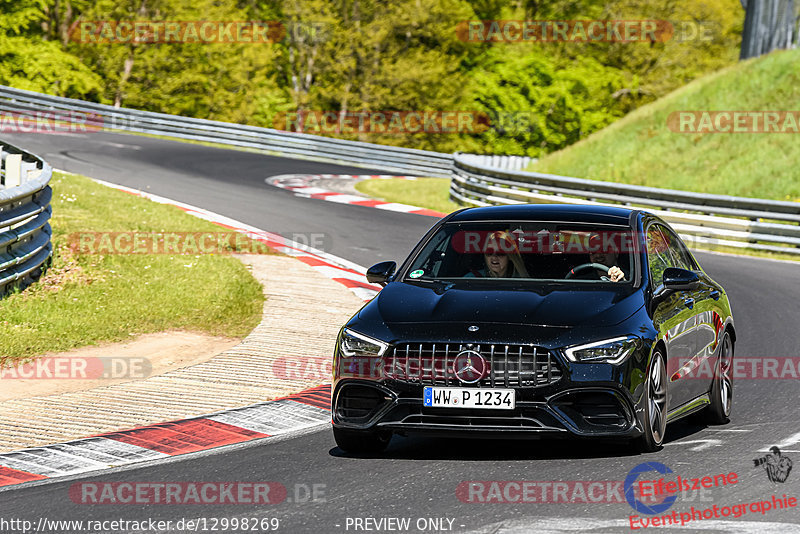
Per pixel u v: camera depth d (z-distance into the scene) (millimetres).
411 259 28609
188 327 42594
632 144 110188
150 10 197625
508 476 22938
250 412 30359
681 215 75875
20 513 21062
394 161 135375
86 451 26250
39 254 47125
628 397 23422
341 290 51438
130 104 199750
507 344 23453
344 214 81500
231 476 23656
